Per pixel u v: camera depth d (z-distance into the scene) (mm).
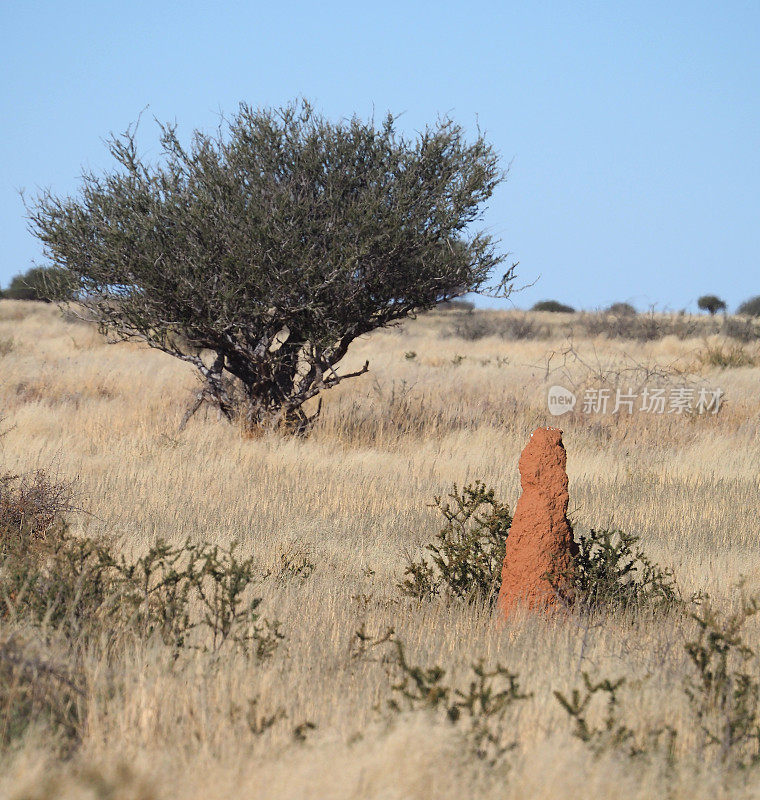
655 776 13930
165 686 16625
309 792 12703
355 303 57406
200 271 54312
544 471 25719
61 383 78625
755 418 69625
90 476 42906
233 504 39781
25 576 21875
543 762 13656
